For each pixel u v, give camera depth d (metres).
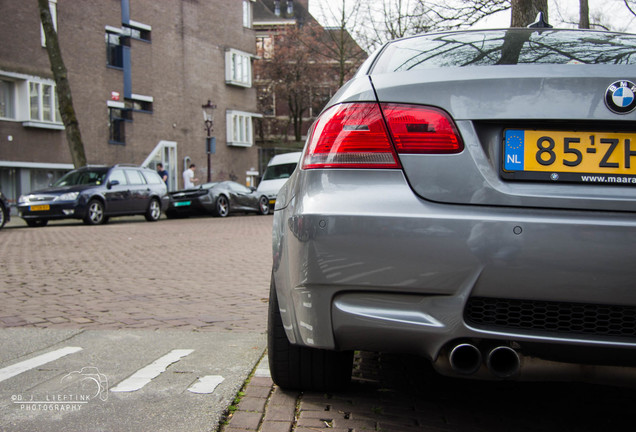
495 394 3.02
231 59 37.66
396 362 3.54
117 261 8.61
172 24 33.38
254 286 6.44
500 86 2.17
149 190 19.58
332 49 27.55
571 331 2.09
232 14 38.12
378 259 2.15
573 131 2.15
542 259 2.05
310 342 2.35
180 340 4.04
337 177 2.26
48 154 25.39
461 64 2.42
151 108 31.89
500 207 2.13
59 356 3.63
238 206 23.52
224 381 3.11
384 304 2.18
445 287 2.11
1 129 23.62
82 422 2.57
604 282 2.04
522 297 2.07
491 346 2.12
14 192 24.50
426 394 2.98
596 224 2.05
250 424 2.54
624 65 2.17
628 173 2.13
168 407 2.74
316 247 2.21
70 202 16.80
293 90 52.56
